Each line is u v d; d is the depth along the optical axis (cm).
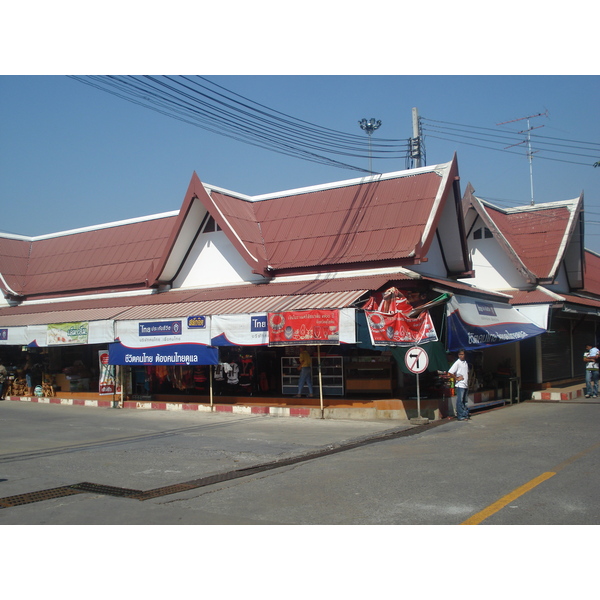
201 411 1930
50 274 2823
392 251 1878
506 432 1467
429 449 1250
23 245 3070
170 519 788
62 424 1722
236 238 2088
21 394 2489
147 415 1881
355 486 935
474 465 1066
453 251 2167
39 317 2403
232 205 2245
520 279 2472
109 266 2630
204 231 2286
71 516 809
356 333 1605
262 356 2103
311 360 1923
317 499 866
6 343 2402
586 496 832
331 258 1977
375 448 1284
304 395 1902
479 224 2577
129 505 863
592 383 2358
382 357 1845
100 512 827
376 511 791
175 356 1908
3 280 2797
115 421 1767
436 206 1923
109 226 2864
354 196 2152
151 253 2544
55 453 1277
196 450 1302
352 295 1667
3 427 1669
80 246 2869
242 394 2053
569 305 2361
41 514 820
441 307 1838
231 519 782
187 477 1052
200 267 2292
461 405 1706
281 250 2128
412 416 1684
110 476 1060
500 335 1955
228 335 1794
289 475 1041
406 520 745
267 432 1519
